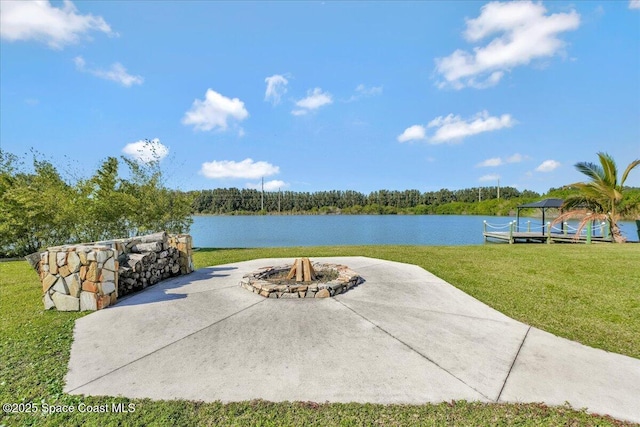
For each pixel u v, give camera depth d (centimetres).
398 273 602
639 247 1007
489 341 300
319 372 245
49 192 1016
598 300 434
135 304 422
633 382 229
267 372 246
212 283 534
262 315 374
